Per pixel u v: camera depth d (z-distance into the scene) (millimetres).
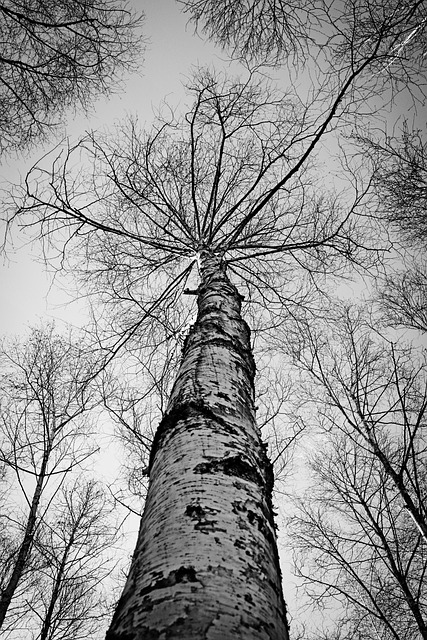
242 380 1967
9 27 4012
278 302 5531
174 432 1478
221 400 1663
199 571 868
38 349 8070
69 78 4281
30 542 6969
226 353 2154
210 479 1200
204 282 3826
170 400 1807
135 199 5266
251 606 822
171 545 959
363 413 7344
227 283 3615
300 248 5121
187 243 5414
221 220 5324
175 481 1204
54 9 4078
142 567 938
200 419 1509
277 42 3799
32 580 7965
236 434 1480
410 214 5695
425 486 6957
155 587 840
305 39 3686
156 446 1515
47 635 7172
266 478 1466
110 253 5207
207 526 1015
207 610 770
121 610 852
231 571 894
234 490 1183
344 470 7688
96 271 5152
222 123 4996
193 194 5324
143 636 732
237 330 2650
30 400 7723
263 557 1003
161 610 776
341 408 7445
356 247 5012
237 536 1014
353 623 7180
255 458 1431
